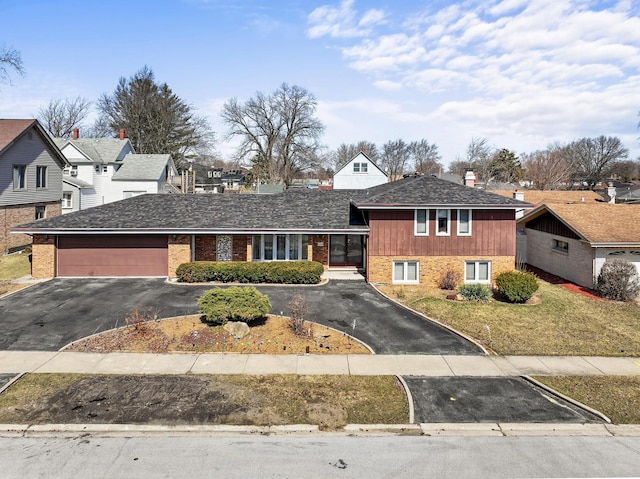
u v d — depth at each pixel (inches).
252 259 928.9
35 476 293.1
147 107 2659.9
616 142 3769.7
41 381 429.1
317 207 979.9
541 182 2901.1
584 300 755.4
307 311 613.0
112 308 664.4
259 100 2527.1
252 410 380.2
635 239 814.5
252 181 2672.2
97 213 922.1
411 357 500.1
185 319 610.5
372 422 365.4
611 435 354.9
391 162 4180.6
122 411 376.5
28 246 1175.6
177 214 924.0
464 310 676.1
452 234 849.5
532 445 338.0
